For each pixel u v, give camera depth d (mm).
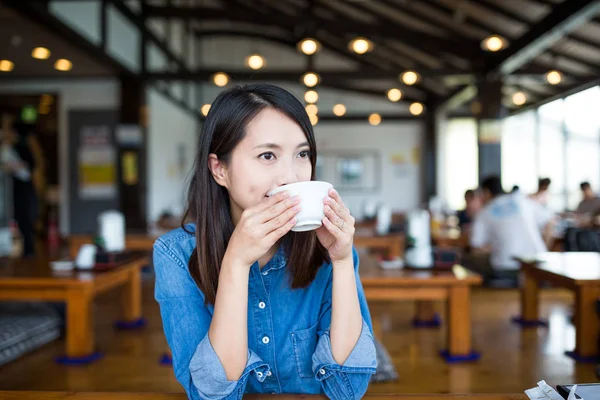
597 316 2852
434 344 3334
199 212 952
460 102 10125
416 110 10672
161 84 8539
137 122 7258
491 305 4449
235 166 897
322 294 1017
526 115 10133
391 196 12148
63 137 7480
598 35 6172
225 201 981
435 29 7516
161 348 3213
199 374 833
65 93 7477
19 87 7469
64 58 6195
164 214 8008
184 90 10555
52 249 7246
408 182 12117
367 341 926
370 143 12188
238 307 828
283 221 800
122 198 7211
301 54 11719
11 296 2830
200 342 899
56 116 8117
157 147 8422
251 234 805
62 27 4926
